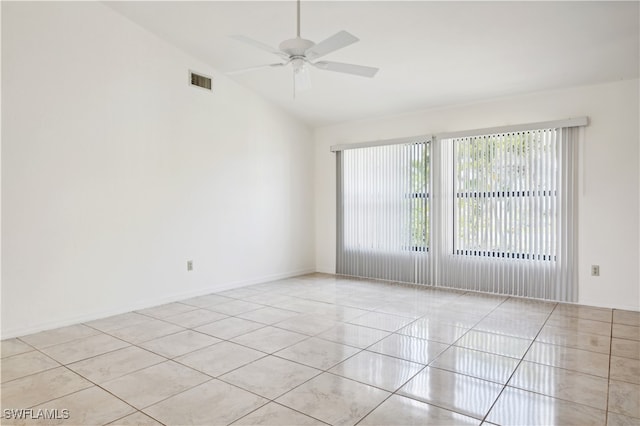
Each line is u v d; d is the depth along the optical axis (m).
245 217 5.72
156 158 4.64
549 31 3.63
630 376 2.71
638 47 3.77
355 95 5.43
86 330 3.73
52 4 3.78
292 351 3.19
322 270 6.89
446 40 3.93
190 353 3.16
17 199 3.57
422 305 4.60
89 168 4.05
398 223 5.90
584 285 4.56
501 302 4.71
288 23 4.02
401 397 2.43
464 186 5.29
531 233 4.82
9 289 3.53
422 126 5.71
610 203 4.41
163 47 4.70
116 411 2.28
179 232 4.89
